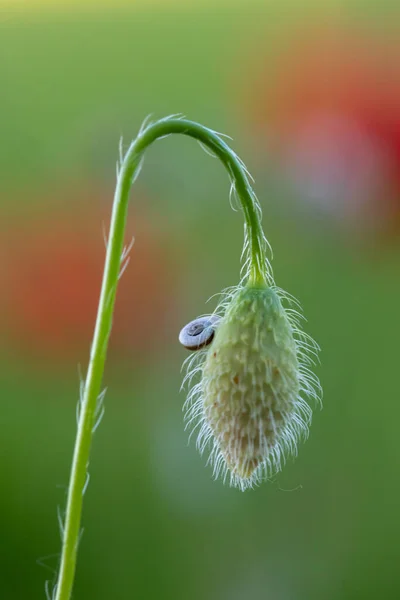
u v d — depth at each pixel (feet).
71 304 1.01
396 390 1.03
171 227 1.09
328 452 0.98
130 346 1.03
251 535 0.96
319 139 1.08
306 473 0.98
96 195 1.07
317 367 1.04
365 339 1.06
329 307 1.08
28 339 1.01
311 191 1.08
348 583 0.95
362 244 1.07
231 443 0.75
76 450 0.74
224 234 1.10
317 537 0.96
